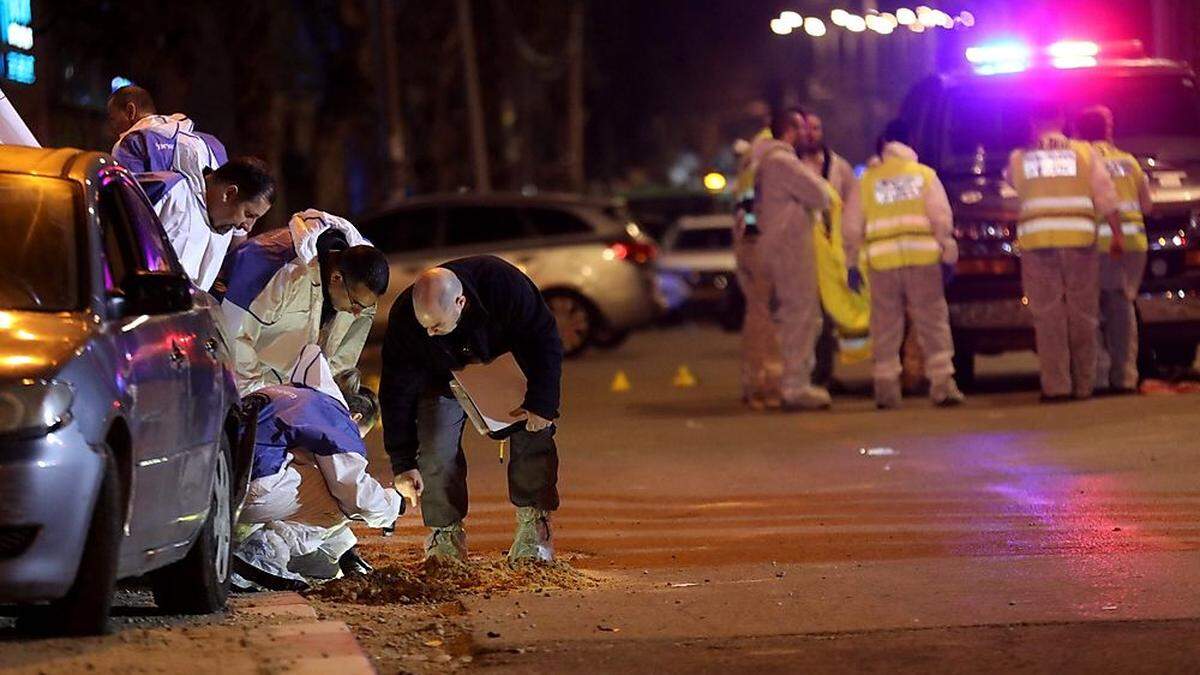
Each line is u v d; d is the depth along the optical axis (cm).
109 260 1567
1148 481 2438
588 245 5231
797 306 3500
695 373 4766
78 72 4422
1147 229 3453
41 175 1562
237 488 1755
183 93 5256
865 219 3422
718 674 1405
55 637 1450
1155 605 1611
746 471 2688
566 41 11275
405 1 9188
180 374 1568
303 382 1864
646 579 1842
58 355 1403
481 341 1767
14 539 1359
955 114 3653
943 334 3416
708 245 7044
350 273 1833
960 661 1430
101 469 1393
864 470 2653
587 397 4075
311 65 7719
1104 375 3462
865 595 1695
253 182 1928
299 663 1390
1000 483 2472
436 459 1825
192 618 1623
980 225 3453
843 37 10956
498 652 1482
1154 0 4072
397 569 1842
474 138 8131
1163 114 3675
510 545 2091
